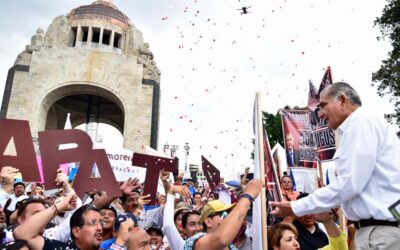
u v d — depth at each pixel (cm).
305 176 918
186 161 3462
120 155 928
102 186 531
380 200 289
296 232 431
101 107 4928
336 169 327
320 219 388
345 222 465
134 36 4447
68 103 4731
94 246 411
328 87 346
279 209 336
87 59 4006
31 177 500
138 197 697
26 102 3719
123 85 4003
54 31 4231
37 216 383
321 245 504
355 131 302
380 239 281
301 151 814
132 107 3950
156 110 4016
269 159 562
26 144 509
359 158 292
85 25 4381
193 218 545
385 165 294
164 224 538
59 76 3891
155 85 4119
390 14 2436
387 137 300
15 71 3803
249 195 312
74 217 418
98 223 420
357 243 297
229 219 293
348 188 292
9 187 634
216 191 964
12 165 496
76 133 542
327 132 670
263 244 409
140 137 3847
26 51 3962
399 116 2470
